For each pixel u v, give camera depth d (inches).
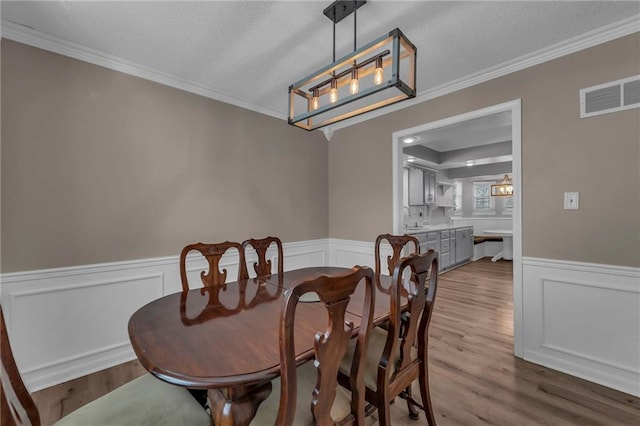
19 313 72.2
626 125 70.0
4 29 69.3
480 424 60.6
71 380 78.1
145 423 37.7
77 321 80.2
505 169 241.0
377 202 129.3
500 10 65.7
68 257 79.0
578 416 62.3
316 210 145.6
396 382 50.3
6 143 70.7
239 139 116.3
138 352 39.4
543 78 82.4
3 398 28.2
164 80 96.1
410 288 66.0
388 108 121.4
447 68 91.3
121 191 87.8
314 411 35.3
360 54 54.5
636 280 68.8
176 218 99.1
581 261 76.3
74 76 79.9
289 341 31.5
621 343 70.8
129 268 89.0
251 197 120.1
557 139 80.0
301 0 62.5
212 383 32.4
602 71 73.1
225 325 47.8
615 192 71.5
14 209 71.7
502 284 171.3
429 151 210.7
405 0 62.5
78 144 80.5
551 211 81.0
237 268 114.9
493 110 92.3
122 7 64.1
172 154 98.3
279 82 101.4
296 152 137.2
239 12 66.2
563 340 79.3
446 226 237.0
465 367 81.7
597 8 65.0
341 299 35.4
